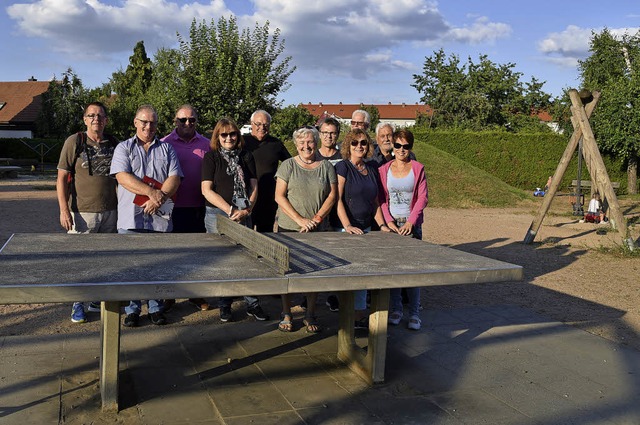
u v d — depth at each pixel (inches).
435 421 141.5
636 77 952.9
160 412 140.9
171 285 116.6
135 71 2154.3
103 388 138.6
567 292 280.5
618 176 1075.9
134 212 194.2
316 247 170.7
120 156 191.9
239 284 121.6
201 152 222.8
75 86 1528.1
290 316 208.8
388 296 160.7
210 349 187.0
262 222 240.5
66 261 135.9
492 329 217.6
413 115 3462.1
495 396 157.4
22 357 172.6
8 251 147.3
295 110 1312.7
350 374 170.4
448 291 279.0
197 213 224.1
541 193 936.3
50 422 133.7
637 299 268.4
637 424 142.8
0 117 1985.7
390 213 218.8
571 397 157.8
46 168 1375.5
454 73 1891.0
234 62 761.0
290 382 162.9
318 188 203.3
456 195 743.1
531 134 1098.7
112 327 137.3
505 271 145.0
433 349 194.4
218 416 140.0
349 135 213.8
